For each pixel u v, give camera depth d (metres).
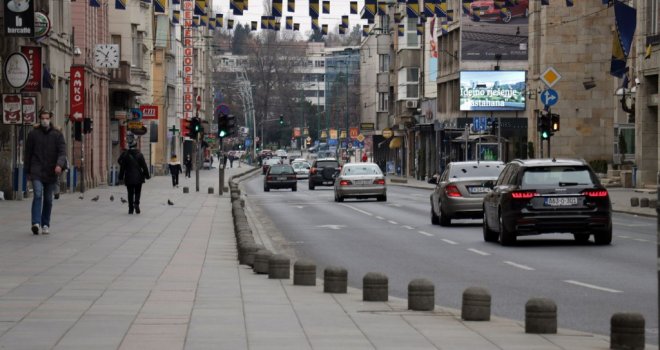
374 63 169.25
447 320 15.82
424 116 125.94
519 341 13.84
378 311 16.83
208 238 32.97
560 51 91.75
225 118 68.81
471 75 106.38
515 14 106.25
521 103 106.06
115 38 91.00
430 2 55.81
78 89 65.25
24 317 15.86
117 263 24.72
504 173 32.94
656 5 70.88
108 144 87.00
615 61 71.12
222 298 18.44
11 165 51.72
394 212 52.41
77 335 14.19
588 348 13.26
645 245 31.22
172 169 82.81
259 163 185.25
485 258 27.67
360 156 177.38
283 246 32.22
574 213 30.50
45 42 60.72
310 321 15.70
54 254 26.64
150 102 120.62
